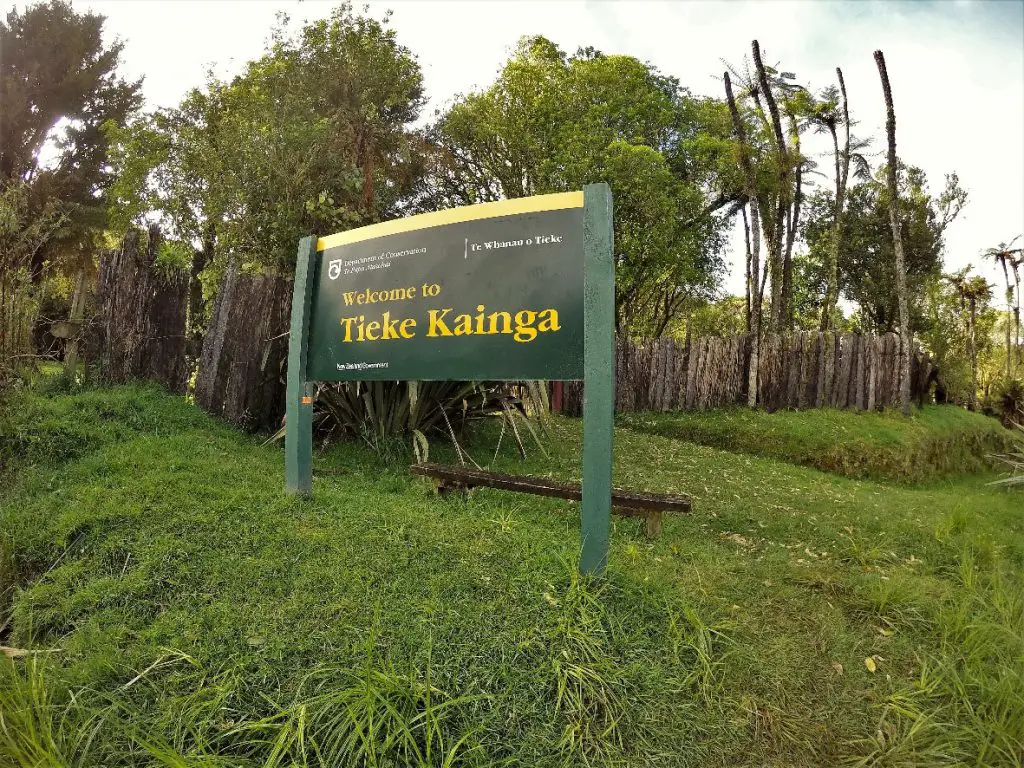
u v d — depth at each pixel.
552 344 3.45
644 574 3.42
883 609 3.29
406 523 3.86
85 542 3.36
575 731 2.23
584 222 3.34
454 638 2.61
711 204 21.59
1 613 2.95
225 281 6.62
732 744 2.29
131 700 2.24
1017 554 4.77
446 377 3.79
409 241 4.01
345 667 2.38
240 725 2.10
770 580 3.66
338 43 13.50
